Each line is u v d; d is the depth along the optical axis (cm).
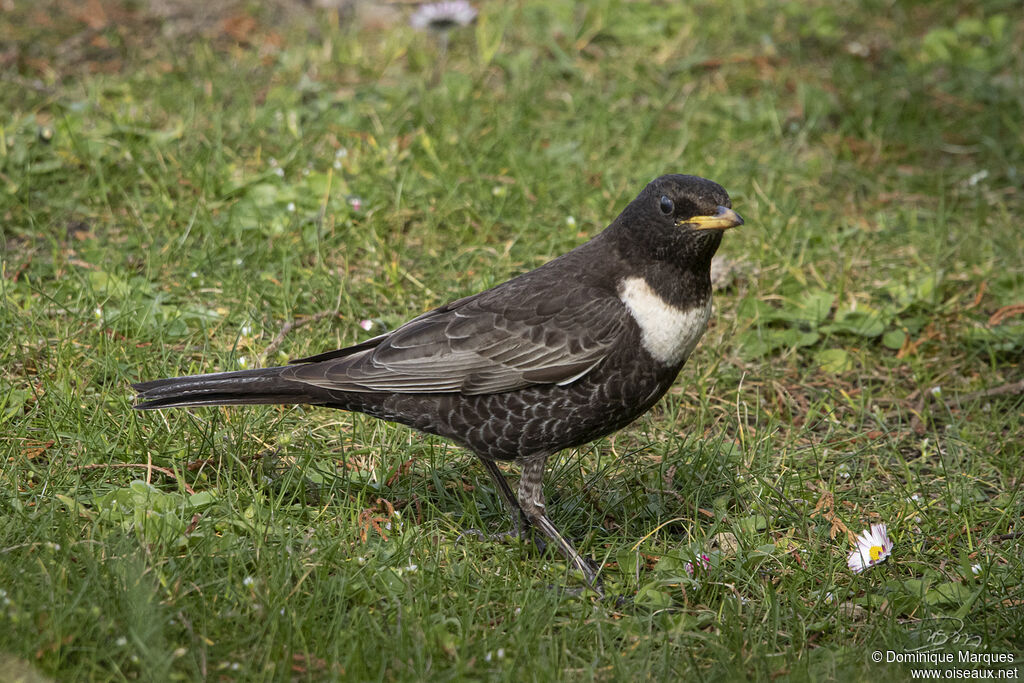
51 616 675
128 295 1104
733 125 1516
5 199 1251
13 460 877
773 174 1416
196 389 834
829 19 1769
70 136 1339
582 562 828
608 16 1719
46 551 745
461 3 1579
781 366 1127
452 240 1270
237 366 1031
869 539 820
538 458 848
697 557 812
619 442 996
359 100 1502
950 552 859
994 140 1499
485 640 717
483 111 1493
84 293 1101
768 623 762
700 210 793
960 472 970
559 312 818
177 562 757
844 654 730
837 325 1165
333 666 680
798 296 1202
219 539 780
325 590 742
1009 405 1076
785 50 1719
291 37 1681
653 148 1467
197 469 901
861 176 1449
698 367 1087
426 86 1550
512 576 789
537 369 812
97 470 879
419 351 827
